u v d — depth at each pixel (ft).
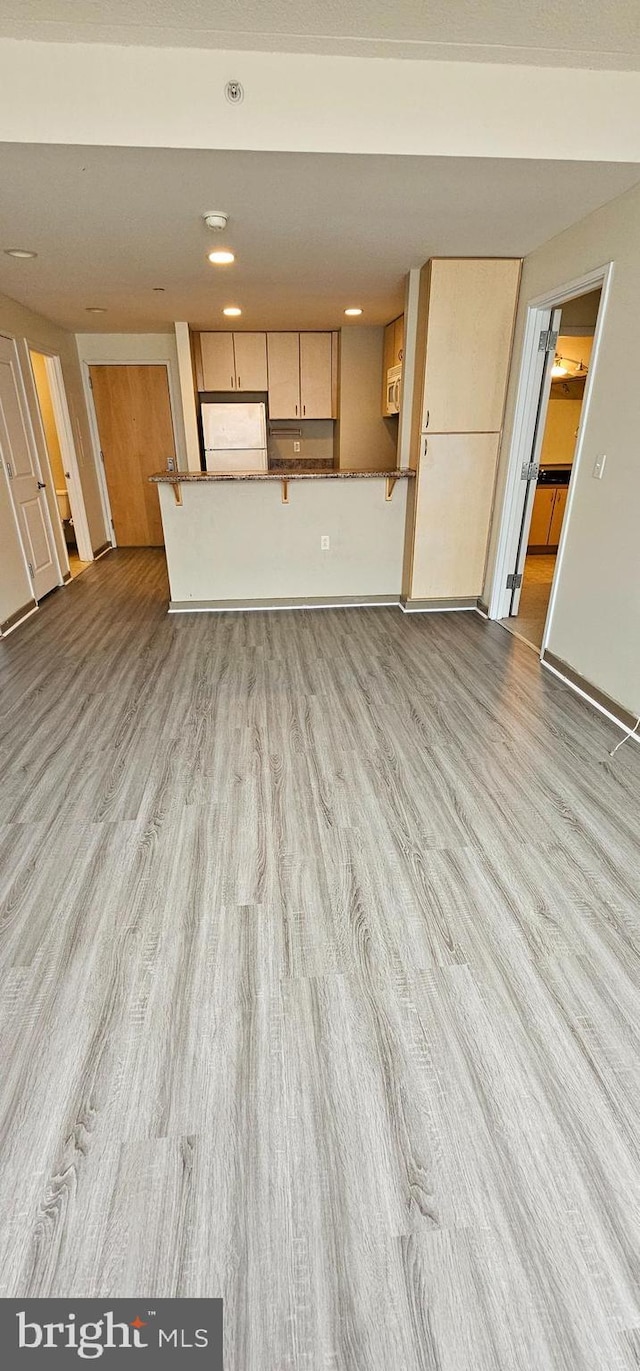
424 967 5.22
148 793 7.69
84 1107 4.17
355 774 8.05
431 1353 3.07
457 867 6.38
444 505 14.21
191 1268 3.39
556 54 7.00
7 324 14.73
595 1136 3.99
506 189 8.54
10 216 9.25
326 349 20.24
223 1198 3.69
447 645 12.91
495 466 13.94
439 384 13.05
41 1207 3.65
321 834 6.88
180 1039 4.63
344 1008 4.86
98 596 17.15
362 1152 3.91
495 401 13.34
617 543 9.29
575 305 12.98
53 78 6.82
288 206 9.05
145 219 9.46
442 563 14.84
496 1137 3.99
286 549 15.25
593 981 5.09
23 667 11.94
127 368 21.56
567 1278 3.32
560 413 20.30
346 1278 3.34
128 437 22.58
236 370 20.22
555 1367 3.02
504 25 6.41
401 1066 4.42
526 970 5.19
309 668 11.69
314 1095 4.24
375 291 14.53
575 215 9.63
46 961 5.30
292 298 15.16
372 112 7.23
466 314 12.48
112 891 6.08
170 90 6.95
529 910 5.82
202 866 6.41
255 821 7.11
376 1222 3.57
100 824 7.10
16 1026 4.73
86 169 7.68
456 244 11.09
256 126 7.15
